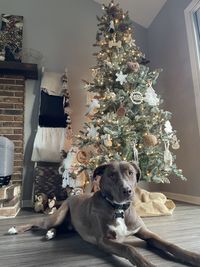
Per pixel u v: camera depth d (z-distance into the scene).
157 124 2.55
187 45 3.14
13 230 1.67
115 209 1.28
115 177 1.31
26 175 3.24
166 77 3.59
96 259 1.17
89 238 1.40
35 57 3.56
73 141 3.24
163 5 3.70
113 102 2.58
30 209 2.82
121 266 1.08
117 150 2.41
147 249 1.26
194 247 1.31
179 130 3.24
